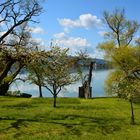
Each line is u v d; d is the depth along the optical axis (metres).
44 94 98.81
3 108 51.47
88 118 43.53
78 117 43.97
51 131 35.28
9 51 37.81
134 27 79.69
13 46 38.28
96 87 109.12
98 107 54.84
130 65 71.81
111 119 43.53
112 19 79.81
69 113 47.25
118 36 79.62
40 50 38.81
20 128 35.72
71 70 60.38
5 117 42.16
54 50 39.53
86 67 75.94
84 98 69.81
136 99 45.47
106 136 34.41
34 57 38.03
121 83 41.97
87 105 56.41
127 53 72.94
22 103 57.44
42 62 38.75
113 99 65.81
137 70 70.56
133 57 72.75
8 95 73.50
